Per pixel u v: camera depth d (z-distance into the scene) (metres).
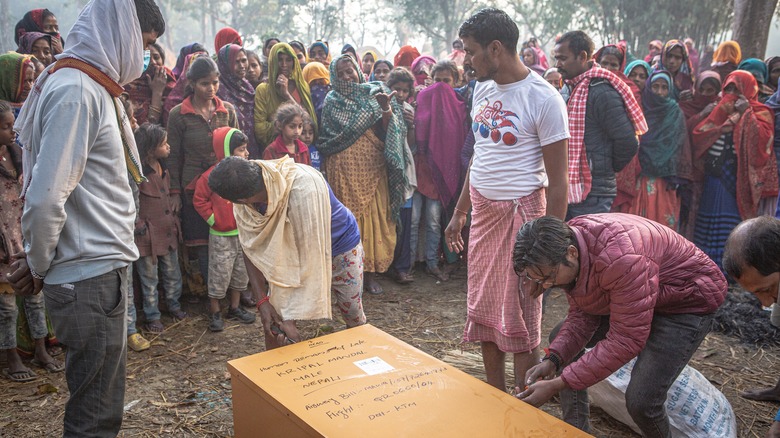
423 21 21.92
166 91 4.79
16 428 2.91
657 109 5.19
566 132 2.50
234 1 28.98
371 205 4.91
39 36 4.42
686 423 2.66
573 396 2.58
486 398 1.86
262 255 2.62
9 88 3.59
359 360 2.13
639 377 2.19
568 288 2.05
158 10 2.26
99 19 2.10
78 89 1.99
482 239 2.73
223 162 2.45
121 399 2.30
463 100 5.24
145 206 4.06
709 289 2.13
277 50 4.82
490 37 2.47
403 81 5.14
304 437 1.72
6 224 3.27
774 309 1.75
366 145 4.85
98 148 2.09
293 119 4.43
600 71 4.06
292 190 2.54
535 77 2.54
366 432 1.65
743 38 8.28
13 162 3.36
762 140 5.15
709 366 3.69
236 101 4.88
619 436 2.85
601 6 18.61
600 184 4.19
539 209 2.63
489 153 2.66
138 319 4.30
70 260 2.07
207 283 4.39
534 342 2.69
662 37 17.42
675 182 5.31
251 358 2.15
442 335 4.20
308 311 2.59
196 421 3.01
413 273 5.53
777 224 1.67
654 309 2.19
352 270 2.90
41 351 3.54
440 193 5.15
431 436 1.64
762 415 3.10
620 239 1.95
